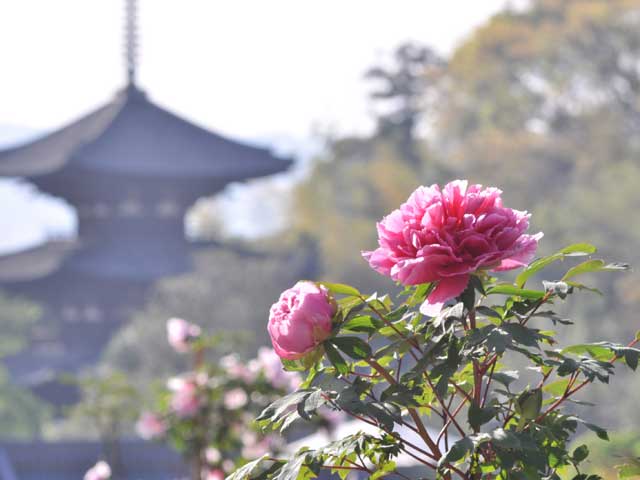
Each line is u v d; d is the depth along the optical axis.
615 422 22.09
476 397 2.35
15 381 39.19
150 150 44.81
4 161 45.50
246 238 64.69
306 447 2.36
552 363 2.21
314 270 40.19
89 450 23.19
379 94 72.38
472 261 2.10
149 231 46.06
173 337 6.95
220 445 6.83
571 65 60.56
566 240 45.75
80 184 44.72
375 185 62.75
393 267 2.11
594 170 55.44
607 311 38.88
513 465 2.26
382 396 2.29
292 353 2.31
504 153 58.47
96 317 44.84
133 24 47.19
